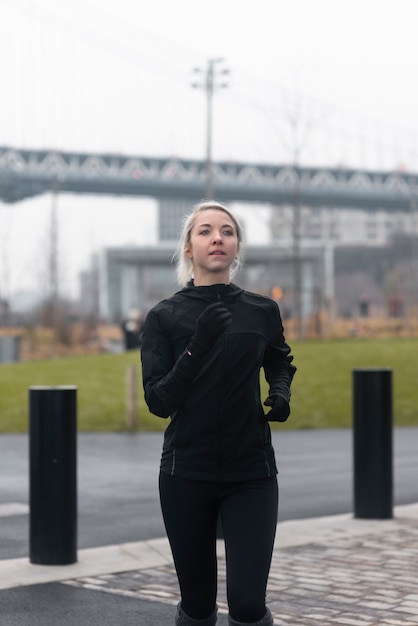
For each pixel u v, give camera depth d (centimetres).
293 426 1916
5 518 973
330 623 589
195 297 423
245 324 417
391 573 715
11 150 13088
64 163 13288
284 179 13038
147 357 417
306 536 847
